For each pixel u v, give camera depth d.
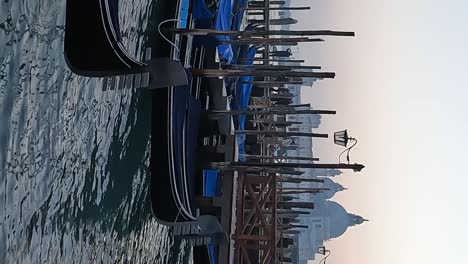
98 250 11.40
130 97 12.85
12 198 7.68
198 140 16.00
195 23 16.30
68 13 9.42
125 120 12.63
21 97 7.91
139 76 9.90
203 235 14.84
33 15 8.28
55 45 8.99
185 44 14.48
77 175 10.11
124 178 12.83
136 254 14.05
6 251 7.51
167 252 16.89
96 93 10.86
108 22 9.97
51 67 8.89
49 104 8.83
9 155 7.60
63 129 9.41
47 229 8.85
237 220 16.17
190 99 14.23
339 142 14.73
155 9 13.55
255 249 16.41
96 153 11.05
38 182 8.48
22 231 7.98
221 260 15.10
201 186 15.82
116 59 10.01
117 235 12.57
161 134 12.89
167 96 12.73
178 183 13.26
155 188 13.30
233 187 15.85
